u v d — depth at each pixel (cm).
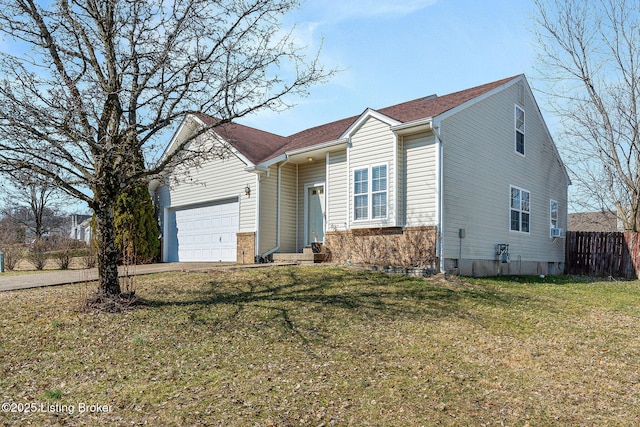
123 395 482
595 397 504
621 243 1786
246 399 475
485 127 1412
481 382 538
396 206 1236
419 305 892
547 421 440
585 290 1235
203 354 608
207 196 1730
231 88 843
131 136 786
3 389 493
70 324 700
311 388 506
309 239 1614
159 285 984
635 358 645
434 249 1164
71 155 770
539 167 1759
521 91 1655
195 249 1786
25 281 1037
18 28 744
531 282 1330
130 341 645
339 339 684
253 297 904
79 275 1158
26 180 723
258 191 1537
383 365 585
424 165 1212
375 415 443
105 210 806
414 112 1341
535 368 594
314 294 942
